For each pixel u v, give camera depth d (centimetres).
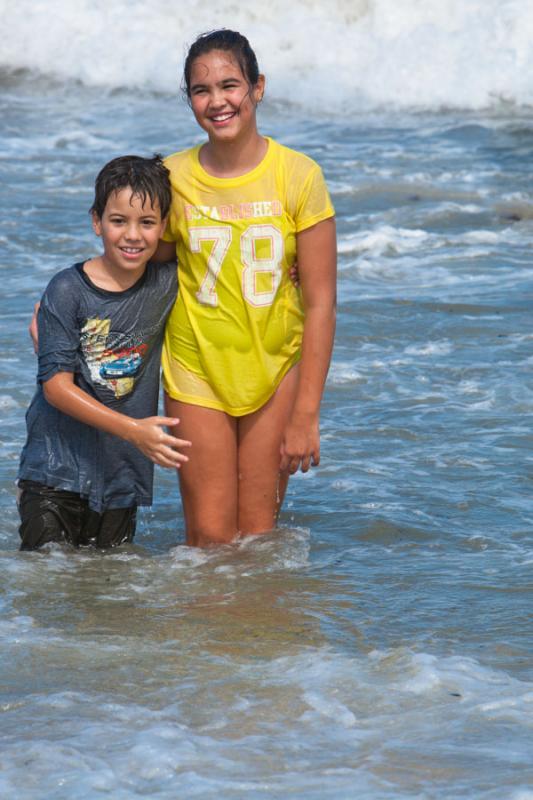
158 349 759
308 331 737
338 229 1722
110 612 683
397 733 531
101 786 484
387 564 757
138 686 582
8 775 493
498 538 798
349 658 616
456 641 638
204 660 614
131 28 2981
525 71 2633
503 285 1448
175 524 841
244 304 730
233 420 765
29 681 588
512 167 2103
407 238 1677
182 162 731
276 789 482
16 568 746
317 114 2631
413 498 866
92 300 728
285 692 574
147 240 713
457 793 478
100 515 782
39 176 2036
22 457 781
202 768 499
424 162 2138
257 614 680
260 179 717
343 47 2809
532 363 1169
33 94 2852
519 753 511
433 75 2678
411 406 1059
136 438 710
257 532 797
